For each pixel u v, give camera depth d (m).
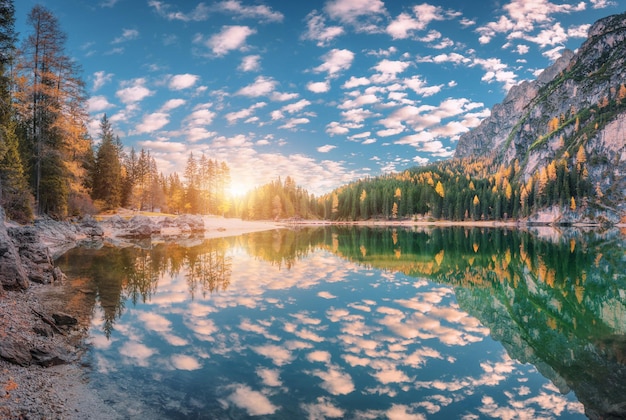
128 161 104.56
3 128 31.59
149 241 48.44
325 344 11.91
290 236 63.50
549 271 28.78
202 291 19.28
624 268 30.36
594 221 146.50
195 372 9.74
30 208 38.44
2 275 16.89
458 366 10.56
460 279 24.58
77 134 47.41
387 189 178.88
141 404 8.11
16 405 7.49
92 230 49.59
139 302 16.88
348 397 8.56
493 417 7.99
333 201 164.38
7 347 9.77
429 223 150.88
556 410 8.45
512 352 11.80
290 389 8.88
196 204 124.06
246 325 13.77
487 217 157.25
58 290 18.31
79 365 10.12
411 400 8.51
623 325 15.48
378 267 28.92
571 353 12.18
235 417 7.63
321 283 21.84
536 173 190.38
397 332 13.23
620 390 9.50
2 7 25.77
